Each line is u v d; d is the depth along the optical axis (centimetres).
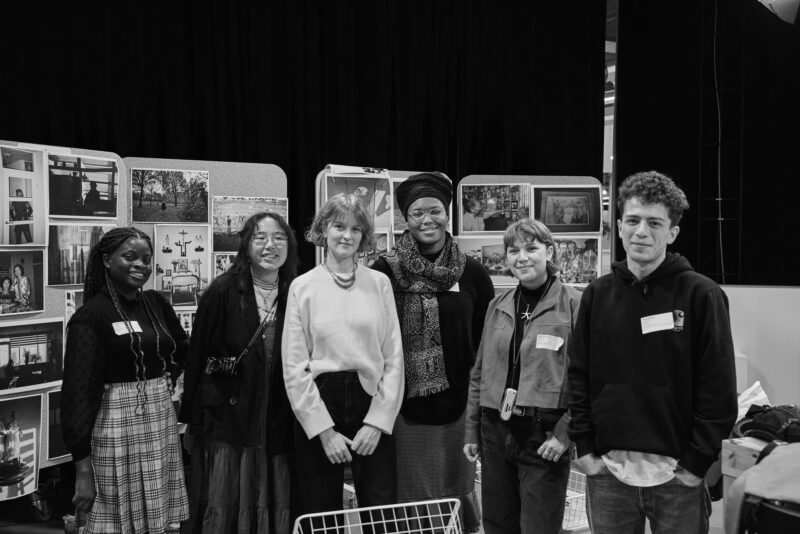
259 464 241
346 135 436
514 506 233
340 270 235
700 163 510
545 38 513
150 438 228
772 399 370
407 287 254
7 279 264
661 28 506
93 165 292
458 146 485
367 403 230
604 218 540
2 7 328
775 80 507
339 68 431
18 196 266
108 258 230
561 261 393
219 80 390
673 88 508
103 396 224
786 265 516
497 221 390
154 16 371
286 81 415
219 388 237
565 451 222
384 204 357
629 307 188
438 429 254
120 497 221
